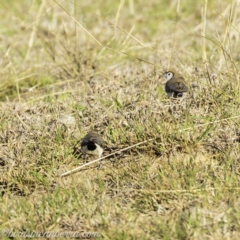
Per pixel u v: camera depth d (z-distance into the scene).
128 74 24.12
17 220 15.93
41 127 19.92
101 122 19.75
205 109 19.72
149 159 18.06
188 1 35.06
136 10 35.06
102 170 18.11
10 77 24.98
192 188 16.28
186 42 28.91
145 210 15.92
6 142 19.61
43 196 16.53
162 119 19.23
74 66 25.47
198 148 18.14
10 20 33.97
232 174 16.59
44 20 33.06
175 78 20.75
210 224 14.96
